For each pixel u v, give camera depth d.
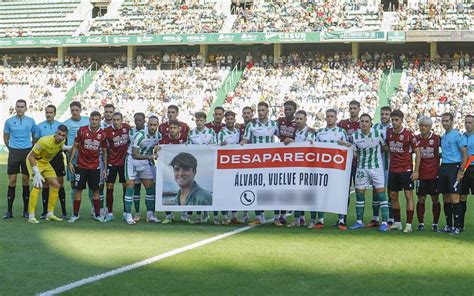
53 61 48.06
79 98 43.66
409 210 10.48
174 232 10.17
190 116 40.34
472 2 43.12
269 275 7.18
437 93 38.91
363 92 40.16
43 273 7.23
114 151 11.69
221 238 9.59
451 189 10.30
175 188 11.18
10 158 11.79
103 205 12.10
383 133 10.60
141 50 47.78
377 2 45.19
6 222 11.22
